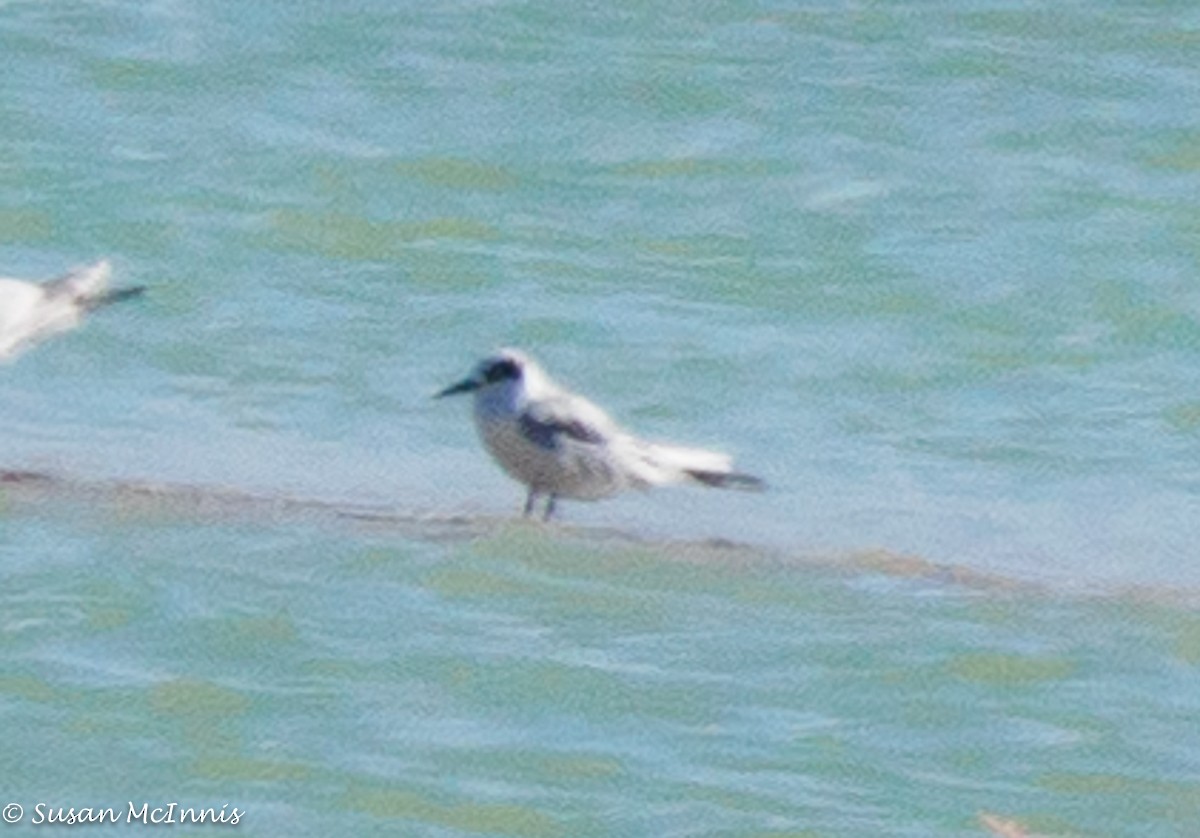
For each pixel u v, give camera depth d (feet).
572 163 101.24
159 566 68.18
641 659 65.87
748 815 59.62
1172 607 69.62
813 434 82.17
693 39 108.99
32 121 101.96
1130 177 101.91
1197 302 93.30
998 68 108.17
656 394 84.99
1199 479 79.61
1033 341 90.33
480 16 109.91
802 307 91.91
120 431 77.41
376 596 67.67
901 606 68.80
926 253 96.07
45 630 65.46
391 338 87.66
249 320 88.22
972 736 63.57
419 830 58.59
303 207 97.14
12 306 73.67
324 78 105.81
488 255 94.43
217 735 61.87
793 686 65.16
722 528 72.54
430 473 75.61
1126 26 111.55
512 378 69.46
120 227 95.55
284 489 73.56
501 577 68.90
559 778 60.90
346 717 62.85
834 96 106.01
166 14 109.40
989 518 75.31
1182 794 61.62
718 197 99.45
